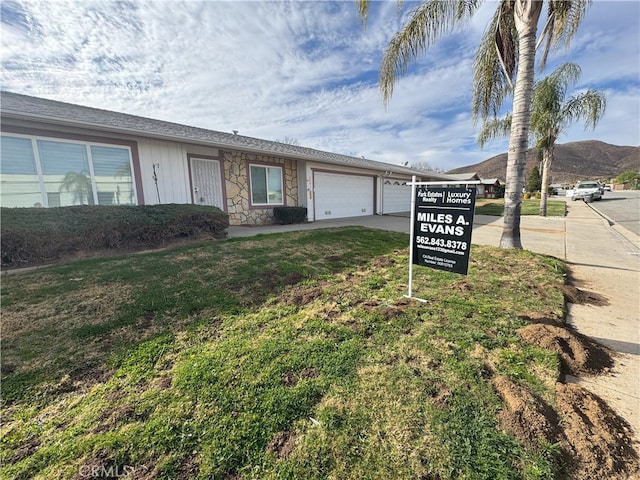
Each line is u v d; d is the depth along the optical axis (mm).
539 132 13305
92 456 1587
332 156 15102
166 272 4578
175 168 8461
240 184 10570
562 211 16031
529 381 2162
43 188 6258
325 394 2025
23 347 2668
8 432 1788
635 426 1784
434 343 2666
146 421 1817
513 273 4754
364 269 5082
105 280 4211
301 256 5750
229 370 2275
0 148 5738
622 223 11727
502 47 6527
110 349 2645
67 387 2182
